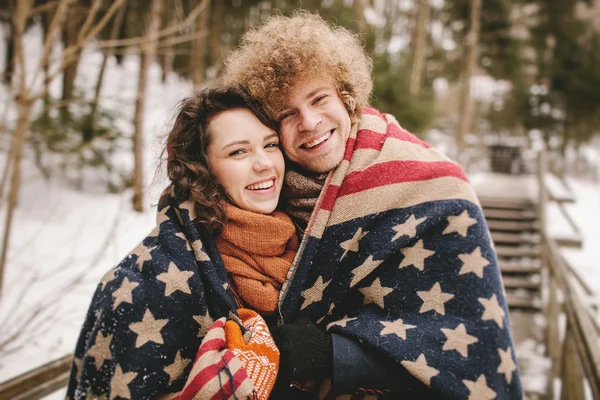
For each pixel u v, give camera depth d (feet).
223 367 2.75
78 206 22.75
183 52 12.03
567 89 57.47
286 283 3.49
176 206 3.63
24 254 15.85
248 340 3.08
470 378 3.09
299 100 3.58
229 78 4.00
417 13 47.57
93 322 3.49
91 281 13.12
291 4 31.94
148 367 3.06
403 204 3.56
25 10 9.28
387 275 3.49
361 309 3.56
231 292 3.46
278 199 3.84
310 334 3.29
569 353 8.24
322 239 3.55
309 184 3.74
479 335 3.18
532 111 57.00
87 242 18.20
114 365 3.09
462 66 54.03
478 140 50.03
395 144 3.78
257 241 3.50
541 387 10.89
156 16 18.86
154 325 3.14
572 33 58.80
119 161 26.81
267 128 3.63
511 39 45.14
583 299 13.57
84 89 24.25
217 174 3.59
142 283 3.25
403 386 3.28
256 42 3.83
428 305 3.33
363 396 3.54
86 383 3.24
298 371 3.18
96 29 9.43
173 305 3.20
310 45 3.58
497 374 3.13
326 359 3.24
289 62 3.51
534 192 27.94
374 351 3.27
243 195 3.58
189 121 3.61
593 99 56.95
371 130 3.88
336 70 3.67
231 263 3.52
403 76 22.35
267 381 2.86
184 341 3.20
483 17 44.80
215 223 3.46
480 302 3.26
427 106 23.31
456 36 48.75
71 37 15.28
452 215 3.48
